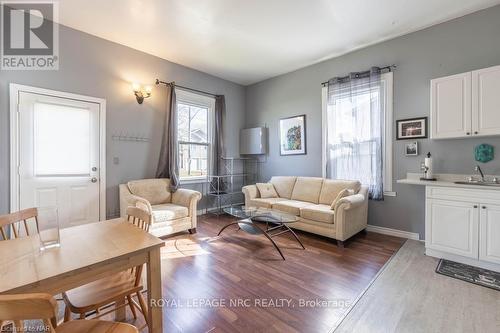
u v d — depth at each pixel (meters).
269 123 5.15
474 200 2.40
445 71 3.02
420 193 3.25
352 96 3.75
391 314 1.72
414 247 3.00
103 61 3.49
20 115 2.85
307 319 1.68
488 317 1.68
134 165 3.84
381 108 3.51
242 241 3.23
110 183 3.58
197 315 1.72
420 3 2.66
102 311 1.67
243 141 5.43
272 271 2.38
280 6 2.71
